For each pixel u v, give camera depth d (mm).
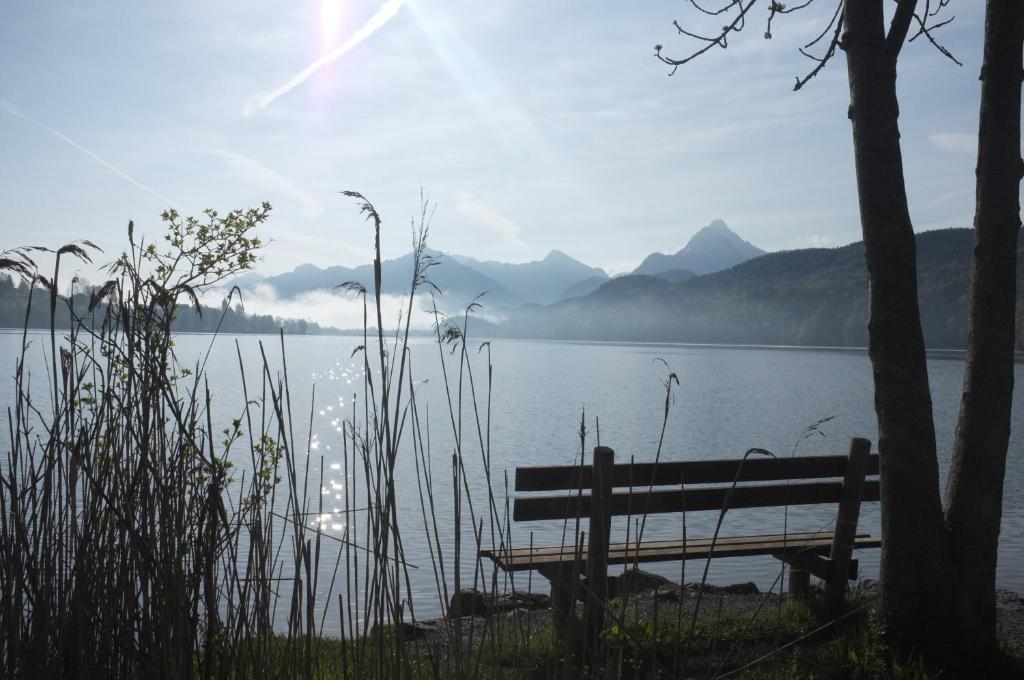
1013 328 4715
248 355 120875
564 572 4418
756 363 147250
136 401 2246
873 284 4723
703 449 32781
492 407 52688
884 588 4703
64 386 2271
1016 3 4668
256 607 2279
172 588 2111
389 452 2275
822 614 5324
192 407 2186
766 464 5379
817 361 161500
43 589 2152
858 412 50219
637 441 35688
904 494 4625
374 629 2377
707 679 3012
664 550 5262
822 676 4371
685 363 144500
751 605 6039
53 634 2191
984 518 4664
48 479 2211
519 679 2711
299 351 155875
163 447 2252
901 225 4645
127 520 2115
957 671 4496
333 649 3422
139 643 2207
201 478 2342
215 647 2240
